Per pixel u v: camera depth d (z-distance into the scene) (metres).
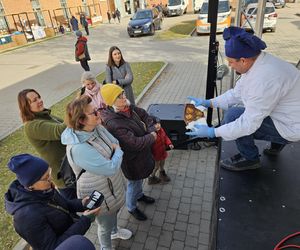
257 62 1.79
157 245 2.87
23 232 1.58
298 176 2.25
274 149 2.49
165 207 3.37
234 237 1.76
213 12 3.56
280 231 1.78
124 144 2.55
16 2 20.98
